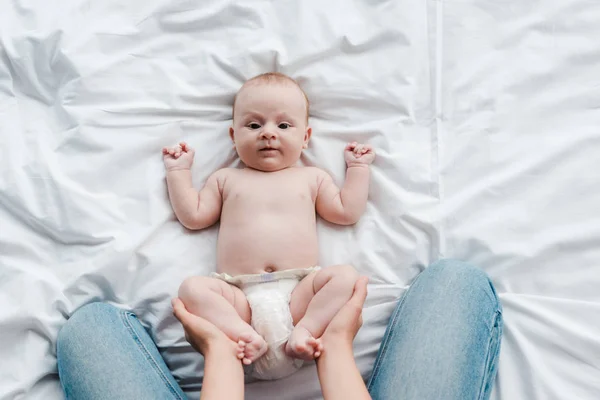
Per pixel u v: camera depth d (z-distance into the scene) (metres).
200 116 1.23
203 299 1.03
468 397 0.93
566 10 1.26
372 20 1.26
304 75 1.24
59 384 1.09
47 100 1.22
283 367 1.05
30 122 1.20
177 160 1.18
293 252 1.11
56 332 1.08
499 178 1.18
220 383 0.93
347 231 1.19
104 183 1.16
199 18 1.25
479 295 1.03
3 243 1.11
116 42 1.23
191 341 1.04
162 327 1.13
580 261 1.14
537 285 1.14
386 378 0.96
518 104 1.23
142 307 1.13
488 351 1.00
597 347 1.05
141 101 1.21
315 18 1.26
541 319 1.09
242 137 1.16
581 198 1.17
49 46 1.21
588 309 1.09
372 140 1.22
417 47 1.24
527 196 1.17
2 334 1.06
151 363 1.03
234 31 1.26
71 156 1.17
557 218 1.16
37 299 1.09
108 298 1.14
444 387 0.92
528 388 1.05
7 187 1.13
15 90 1.22
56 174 1.14
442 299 1.02
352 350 1.05
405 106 1.22
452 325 0.98
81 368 0.98
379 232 1.18
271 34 1.25
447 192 1.19
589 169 1.18
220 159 1.22
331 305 1.02
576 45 1.24
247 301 1.08
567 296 1.13
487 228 1.16
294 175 1.18
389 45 1.25
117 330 1.03
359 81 1.23
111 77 1.21
